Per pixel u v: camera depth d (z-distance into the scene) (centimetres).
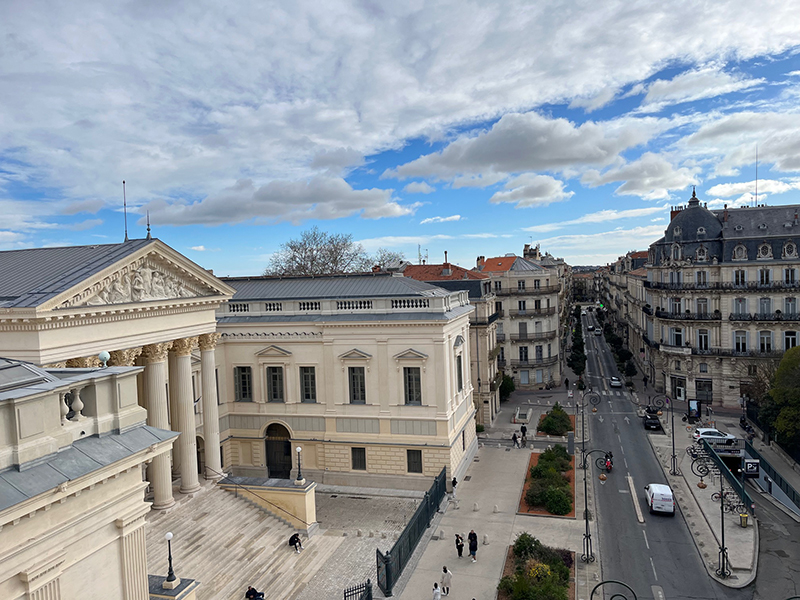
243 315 4603
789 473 4616
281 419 4484
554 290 8081
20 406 1238
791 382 4716
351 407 4359
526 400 7450
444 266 7156
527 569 2955
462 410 4825
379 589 2858
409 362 4216
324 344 4378
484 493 4209
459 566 3114
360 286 4656
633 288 10019
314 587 2841
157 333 3125
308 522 3431
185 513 3206
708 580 2975
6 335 2473
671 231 7225
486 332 6119
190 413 3419
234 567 2869
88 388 1469
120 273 2859
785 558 3225
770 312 6512
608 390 7938
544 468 4494
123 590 1488
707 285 6788
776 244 6500
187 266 3309
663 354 7238
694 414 6197
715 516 3772
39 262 3062
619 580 2975
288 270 8894
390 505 4009
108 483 1428
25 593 1218
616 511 3872
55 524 1273
